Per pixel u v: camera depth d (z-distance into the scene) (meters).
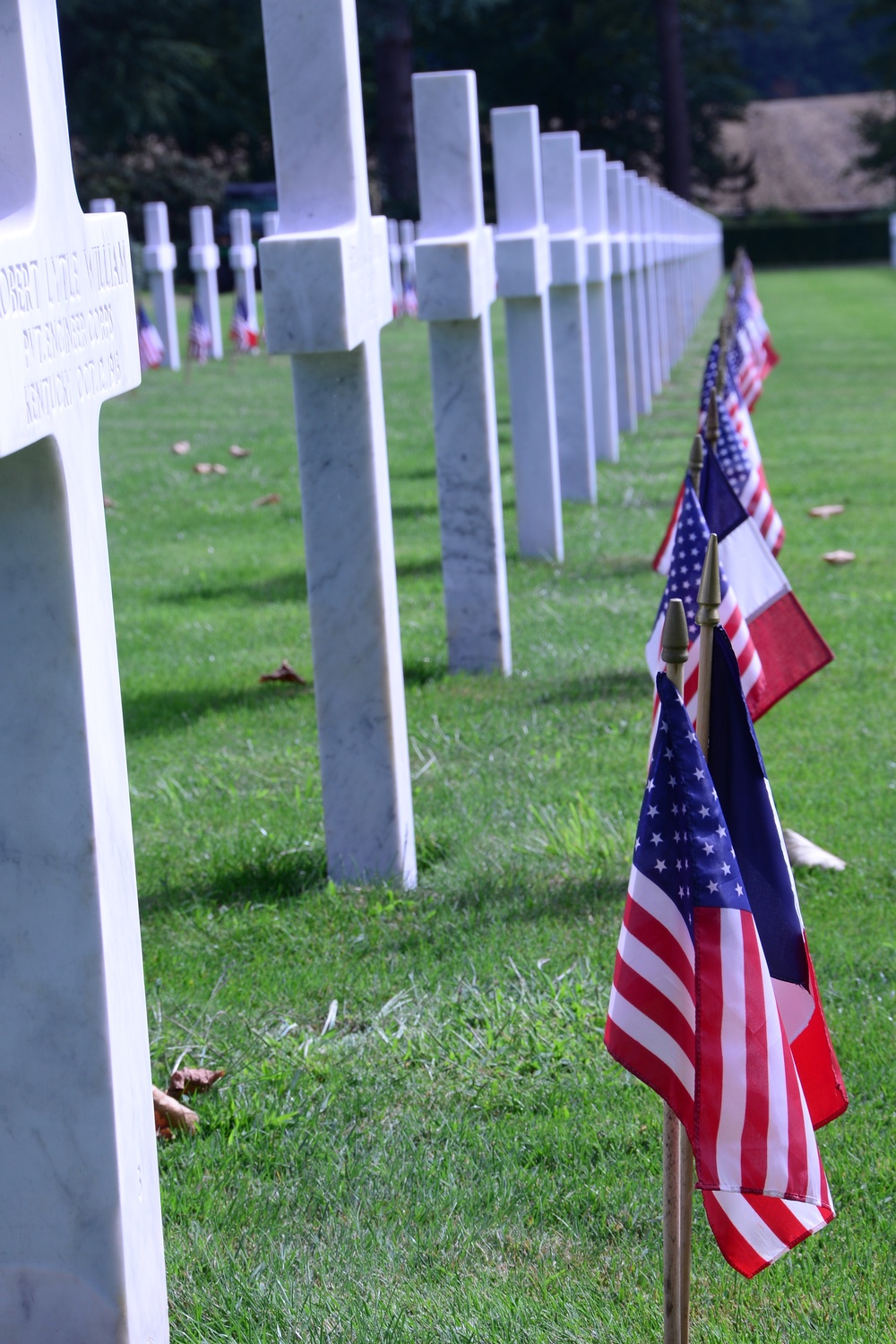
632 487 11.02
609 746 5.48
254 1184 2.95
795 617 4.16
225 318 31.16
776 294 40.00
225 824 4.85
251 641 7.17
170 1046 3.46
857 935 3.93
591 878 4.32
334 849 4.39
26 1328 2.34
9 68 1.95
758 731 5.63
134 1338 2.33
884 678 6.23
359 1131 3.12
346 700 4.28
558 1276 2.65
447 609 6.39
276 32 3.88
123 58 45.00
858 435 13.58
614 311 14.10
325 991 3.72
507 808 4.90
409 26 47.47
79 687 2.14
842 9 107.75
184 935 4.05
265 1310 2.57
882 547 8.72
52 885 2.20
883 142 72.75
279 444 13.96
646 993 2.18
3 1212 2.29
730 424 5.87
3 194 2.00
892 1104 3.17
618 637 6.95
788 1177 2.12
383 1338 2.49
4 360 1.86
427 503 10.49
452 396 6.11
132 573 8.78
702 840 2.12
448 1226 2.79
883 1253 2.71
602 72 58.91
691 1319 2.54
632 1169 2.97
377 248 4.20
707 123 64.31
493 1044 3.41
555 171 9.90
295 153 3.93
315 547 4.19
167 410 17.00
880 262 62.81
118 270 2.34
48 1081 2.25
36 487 2.08
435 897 4.26
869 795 4.94
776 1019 2.12
